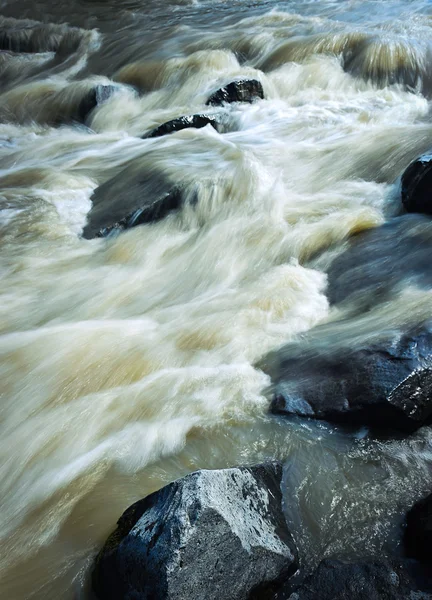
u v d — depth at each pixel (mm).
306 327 5734
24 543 3977
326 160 8953
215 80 12719
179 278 6832
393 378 4598
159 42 16219
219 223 7500
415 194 7137
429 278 5930
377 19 15578
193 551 3229
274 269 6641
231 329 5695
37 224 8062
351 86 12273
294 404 4758
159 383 5133
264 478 3977
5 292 6723
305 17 16750
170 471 4402
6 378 5332
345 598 3365
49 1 22312
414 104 11281
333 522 3922
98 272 7020
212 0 21078
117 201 8297
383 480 4195
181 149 9477
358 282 6227
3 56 16859
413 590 3383
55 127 12992
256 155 9312
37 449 4652
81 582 3682
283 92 12430
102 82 13625
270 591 3449
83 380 5230
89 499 4227
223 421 4754
